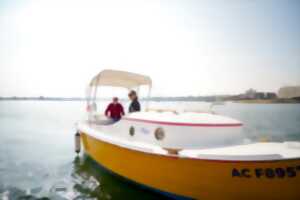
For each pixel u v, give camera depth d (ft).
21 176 15.53
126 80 18.85
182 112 13.39
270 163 8.02
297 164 7.98
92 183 13.88
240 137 11.05
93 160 17.12
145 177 10.96
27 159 19.95
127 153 11.54
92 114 18.78
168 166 9.74
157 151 9.81
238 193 8.69
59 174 15.84
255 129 38.65
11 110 104.37
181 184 9.66
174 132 10.53
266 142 10.66
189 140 10.28
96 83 17.89
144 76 17.95
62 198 12.08
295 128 39.40
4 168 17.39
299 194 8.29
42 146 25.94
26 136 33.06
